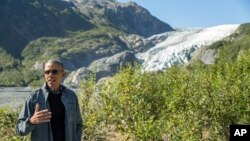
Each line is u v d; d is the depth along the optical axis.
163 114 14.26
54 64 6.30
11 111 13.12
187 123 12.84
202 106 13.36
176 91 14.59
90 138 13.36
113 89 13.80
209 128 13.48
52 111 6.29
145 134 12.03
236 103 13.57
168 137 12.05
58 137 6.28
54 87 6.33
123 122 13.28
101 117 13.56
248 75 15.20
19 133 6.19
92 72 13.96
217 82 14.04
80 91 13.67
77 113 6.68
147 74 15.69
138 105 13.72
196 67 18.81
